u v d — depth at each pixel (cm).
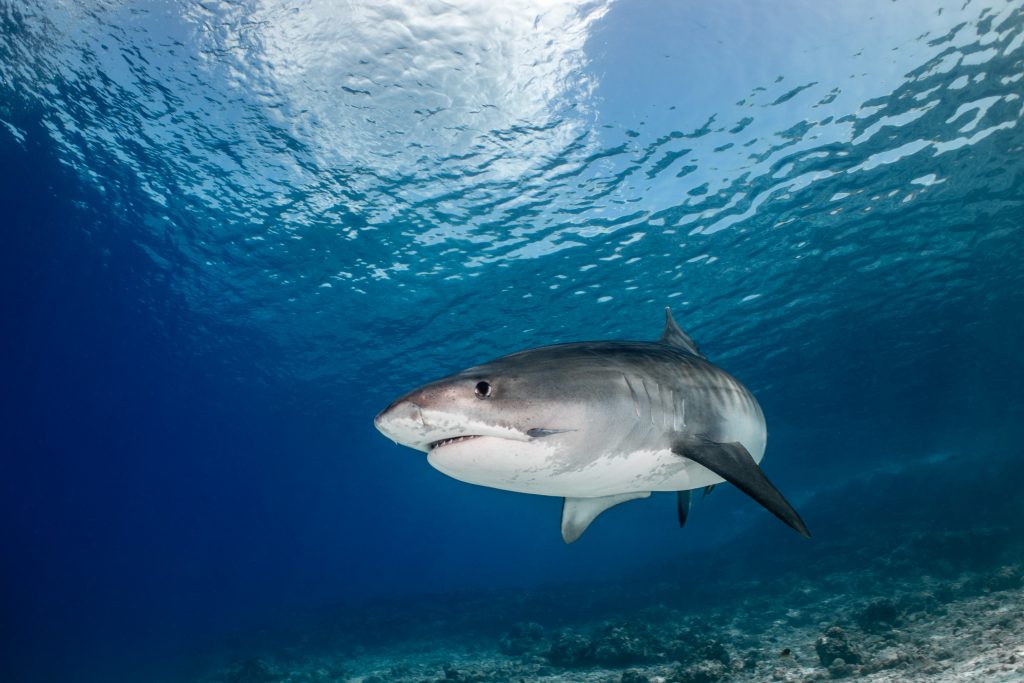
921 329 2197
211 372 3356
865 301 1964
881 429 3438
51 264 2417
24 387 3528
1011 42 1118
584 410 254
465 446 244
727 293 1881
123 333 2997
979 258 1777
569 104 1302
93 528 8431
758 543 3238
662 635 1361
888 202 1502
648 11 1127
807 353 2316
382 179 1565
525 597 2830
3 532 7894
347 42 1245
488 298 2039
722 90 1244
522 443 247
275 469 5225
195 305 2614
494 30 1191
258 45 1280
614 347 300
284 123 1450
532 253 1753
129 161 1723
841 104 1243
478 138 1406
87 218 2105
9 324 2864
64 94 1516
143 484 5756
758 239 1620
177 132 1548
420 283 2028
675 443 286
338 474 5319
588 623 2136
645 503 5106
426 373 2931
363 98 1347
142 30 1291
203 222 1944
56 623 6619
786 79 1210
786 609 1638
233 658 2483
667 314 465
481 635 2312
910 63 1161
